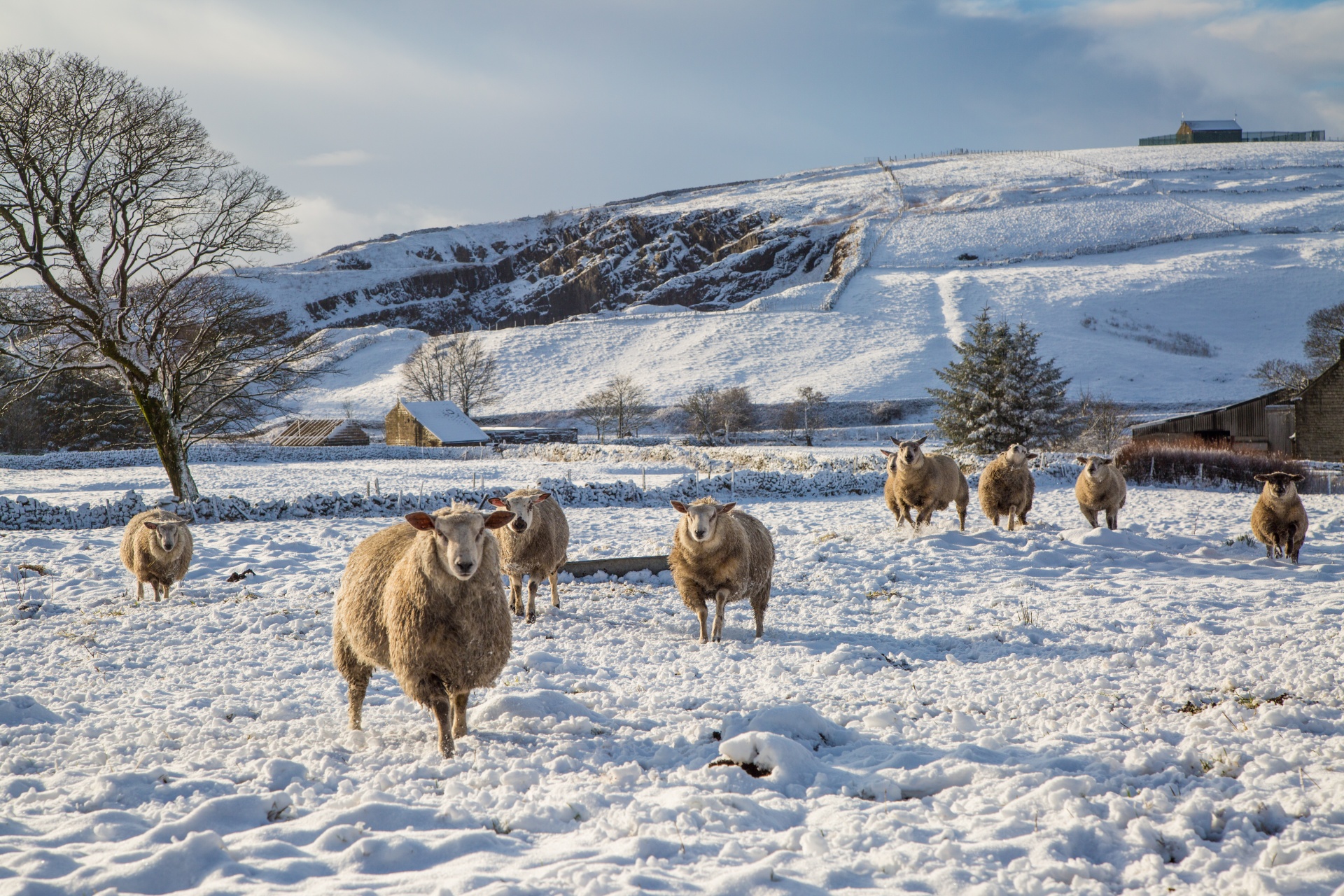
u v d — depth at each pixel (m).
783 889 3.59
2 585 14.05
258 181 24.95
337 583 13.50
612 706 6.94
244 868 3.86
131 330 24.19
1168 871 3.76
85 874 3.75
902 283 129.38
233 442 57.31
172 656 8.98
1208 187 170.12
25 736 6.06
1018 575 13.59
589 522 22.34
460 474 42.50
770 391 95.94
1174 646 8.54
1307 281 110.50
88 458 49.84
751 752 5.34
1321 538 17.11
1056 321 106.50
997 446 48.34
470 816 4.48
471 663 5.85
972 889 3.59
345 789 5.04
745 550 9.68
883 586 12.91
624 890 3.53
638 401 94.88
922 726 6.21
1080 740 5.71
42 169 21.94
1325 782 4.54
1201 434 48.84
